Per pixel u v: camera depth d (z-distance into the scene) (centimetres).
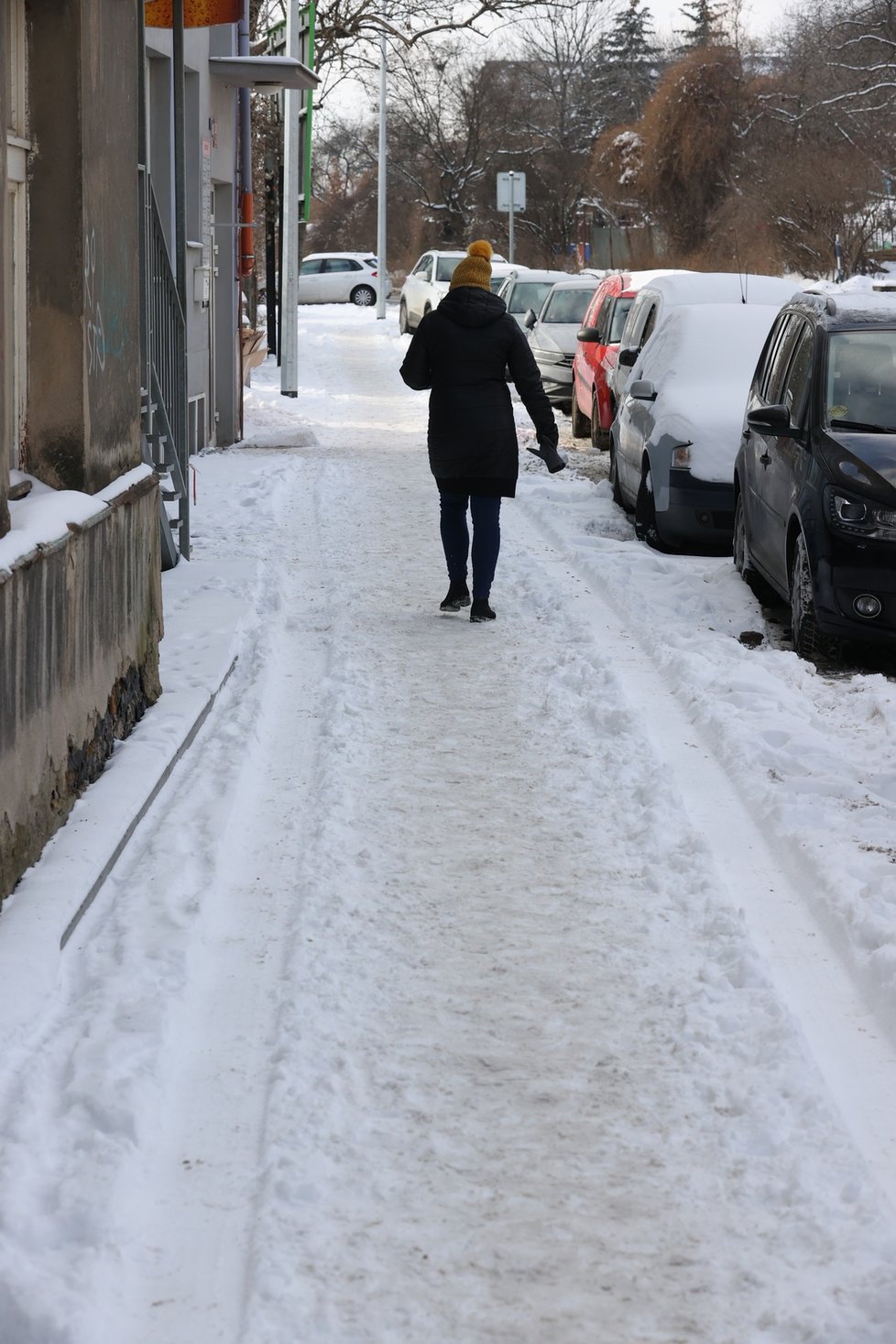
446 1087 385
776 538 902
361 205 7538
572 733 673
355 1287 309
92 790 561
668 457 1105
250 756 635
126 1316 302
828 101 4734
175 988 429
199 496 1304
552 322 2234
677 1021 420
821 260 4281
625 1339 295
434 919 485
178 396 975
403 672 771
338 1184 343
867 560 800
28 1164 340
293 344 2308
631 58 7081
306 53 2188
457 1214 333
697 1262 318
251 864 529
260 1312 300
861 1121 374
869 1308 301
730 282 1392
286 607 911
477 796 596
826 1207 333
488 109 6247
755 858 540
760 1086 384
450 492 870
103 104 608
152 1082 378
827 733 681
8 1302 295
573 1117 372
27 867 488
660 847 542
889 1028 420
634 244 5481
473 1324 299
